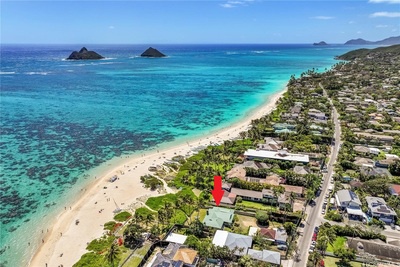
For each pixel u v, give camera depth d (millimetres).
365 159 106312
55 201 87625
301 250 64750
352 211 76750
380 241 67562
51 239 71625
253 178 94812
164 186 94750
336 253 62125
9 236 73000
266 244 65875
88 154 119312
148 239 68750
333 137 130750
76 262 63438
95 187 94875
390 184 89562
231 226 73125
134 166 108875
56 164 110250
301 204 82188
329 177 97000
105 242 68812
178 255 60875
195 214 78625
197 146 126938
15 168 106312
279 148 118562
